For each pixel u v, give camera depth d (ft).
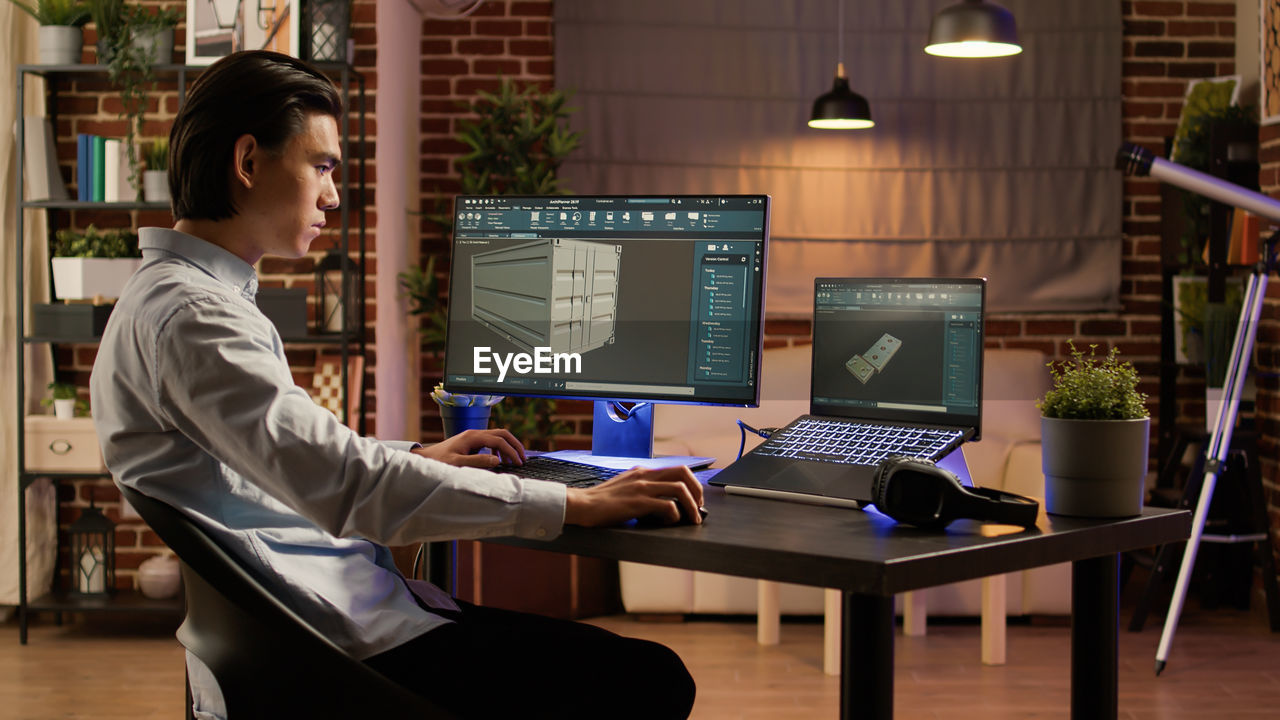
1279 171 12.59
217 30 12.25
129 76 12.19
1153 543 4.46
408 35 14.64
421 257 15.35
